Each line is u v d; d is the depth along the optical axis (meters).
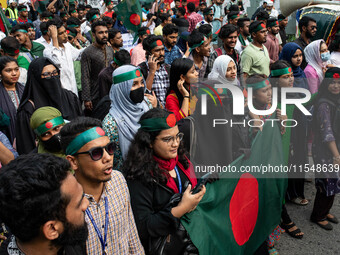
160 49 4.20
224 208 2.31
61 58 4.79
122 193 1.72
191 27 8.43
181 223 1.96
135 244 1.79
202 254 2.01
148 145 1.97
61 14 8.70
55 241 1.10
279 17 7.54
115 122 2.62
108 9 9.20
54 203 1.04
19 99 3.62
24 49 5.12
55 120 2.21
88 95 4.92
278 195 2.62
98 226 1.59
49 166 1.05
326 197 3.44
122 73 2.63
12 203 0.98
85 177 1.60
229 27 4.75
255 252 2.83
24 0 9.76
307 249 3.22
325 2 6.79
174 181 2.08
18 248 1.12
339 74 2.97
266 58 4.97
